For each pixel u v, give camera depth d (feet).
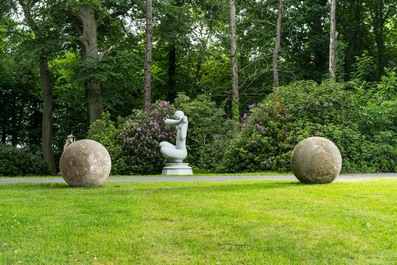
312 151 38.81
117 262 16.72
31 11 94.63
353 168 63.00
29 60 96.27
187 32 111.75
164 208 26.43
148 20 85.76
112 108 109.50
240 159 69.26
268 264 16.43
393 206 26.43
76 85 104.53
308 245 18.75
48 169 79.87
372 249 18.21
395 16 119.65
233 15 91.09
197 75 137.28
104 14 100.22
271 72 116.26
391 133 67.46
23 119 141.69
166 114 78.43
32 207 27.32
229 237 19.92
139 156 73.97
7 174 74.64
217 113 83.35
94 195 32.76
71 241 19.29
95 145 39.78
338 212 24.86
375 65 109.19
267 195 31.24
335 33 86.89
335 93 69.05
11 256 17.16
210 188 36.81
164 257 17.34
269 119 69.56
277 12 115.03
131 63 99.19
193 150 80.28
